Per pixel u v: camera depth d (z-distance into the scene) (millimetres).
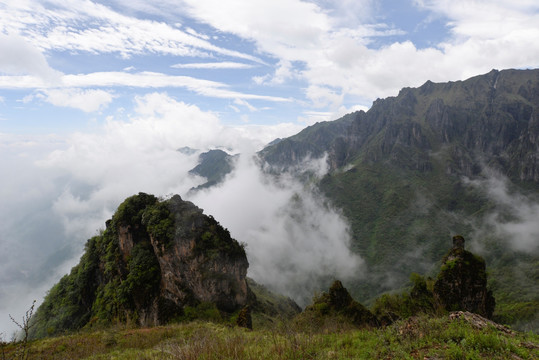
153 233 54844
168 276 52969
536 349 8336
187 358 10500
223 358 10312
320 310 37844
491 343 8414
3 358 13625
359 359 9086
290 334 11938
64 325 59781
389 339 10414
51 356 19938
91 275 64188
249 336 17141
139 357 15492
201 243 55469
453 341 9195
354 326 30047
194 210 59688
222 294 54688
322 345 11336
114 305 54844
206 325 31328
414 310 43719
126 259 58156
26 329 8508
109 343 23750
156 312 50344
